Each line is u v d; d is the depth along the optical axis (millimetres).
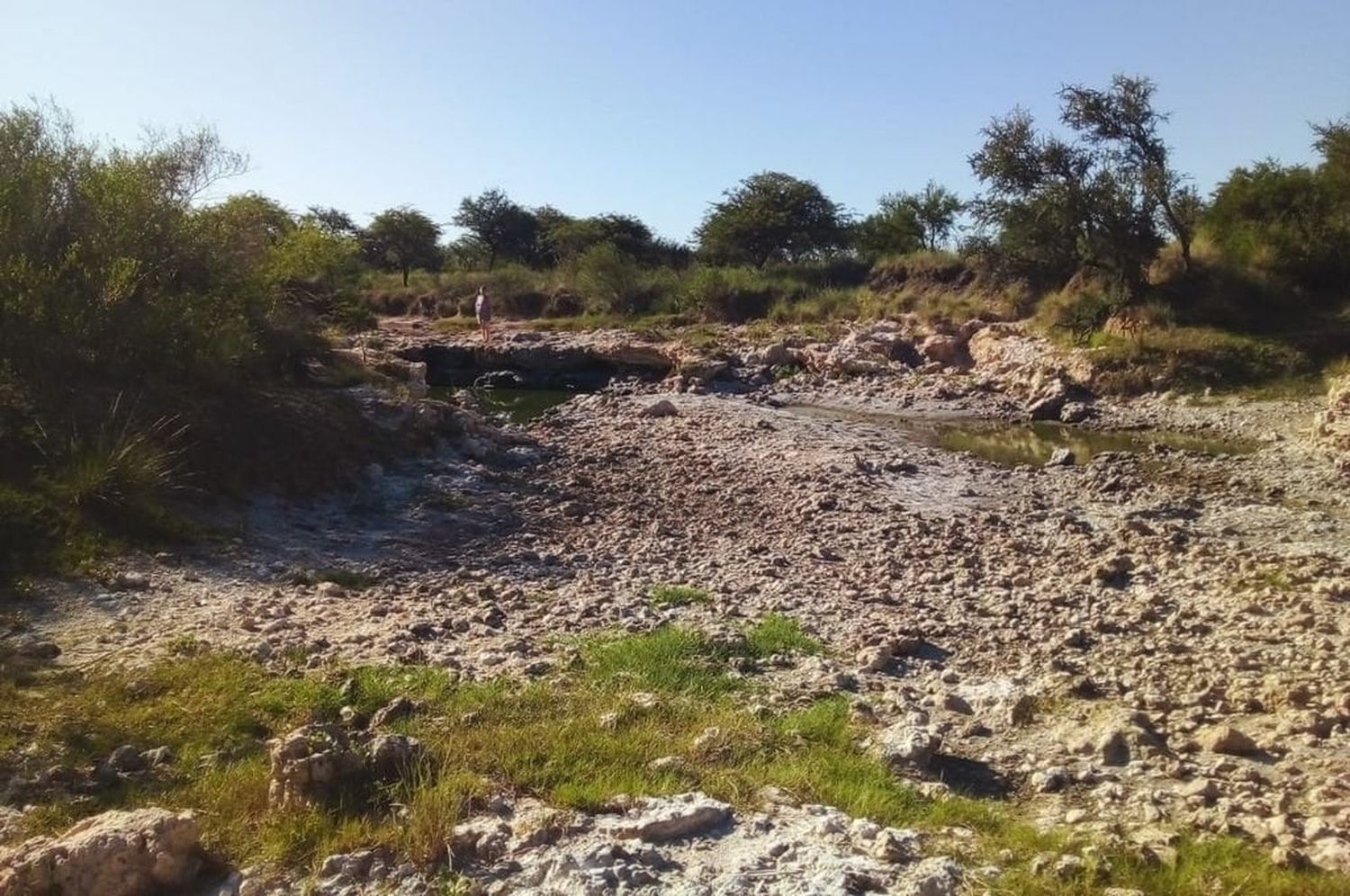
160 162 16812
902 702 8008
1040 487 17984
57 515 10430
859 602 11086
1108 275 33844
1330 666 8758
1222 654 9242
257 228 18250
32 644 8133
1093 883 5027
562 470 18219
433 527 13734
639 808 5715
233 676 7633
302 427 15125
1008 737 7422
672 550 13266
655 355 37656
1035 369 30234
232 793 5832
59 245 14656
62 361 12812
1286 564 12242
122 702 7184
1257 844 5680
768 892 4809
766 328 42438
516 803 5785
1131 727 7316
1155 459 20234
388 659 8367
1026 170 34125
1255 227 32344
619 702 7445
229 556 11180
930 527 14664
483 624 9633
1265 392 25625
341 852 5164
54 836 5355
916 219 61906
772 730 7094
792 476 17875
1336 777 6570
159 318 14414
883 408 28812
